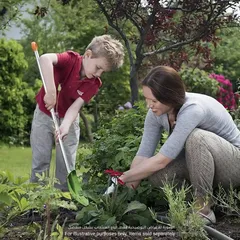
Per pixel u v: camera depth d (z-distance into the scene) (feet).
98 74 13.60
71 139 13.91
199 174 11.46
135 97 20.66
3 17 27.99
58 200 9.77
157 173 12.19
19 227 11.53
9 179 9.51
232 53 50.39
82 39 46.09
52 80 12.98
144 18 20.99
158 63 22.22
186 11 20.38
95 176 14.75
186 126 11.49
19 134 44.16
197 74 36.45
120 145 14.37
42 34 48.88
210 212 11.81
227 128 12.25
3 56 42.57
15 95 43.16
